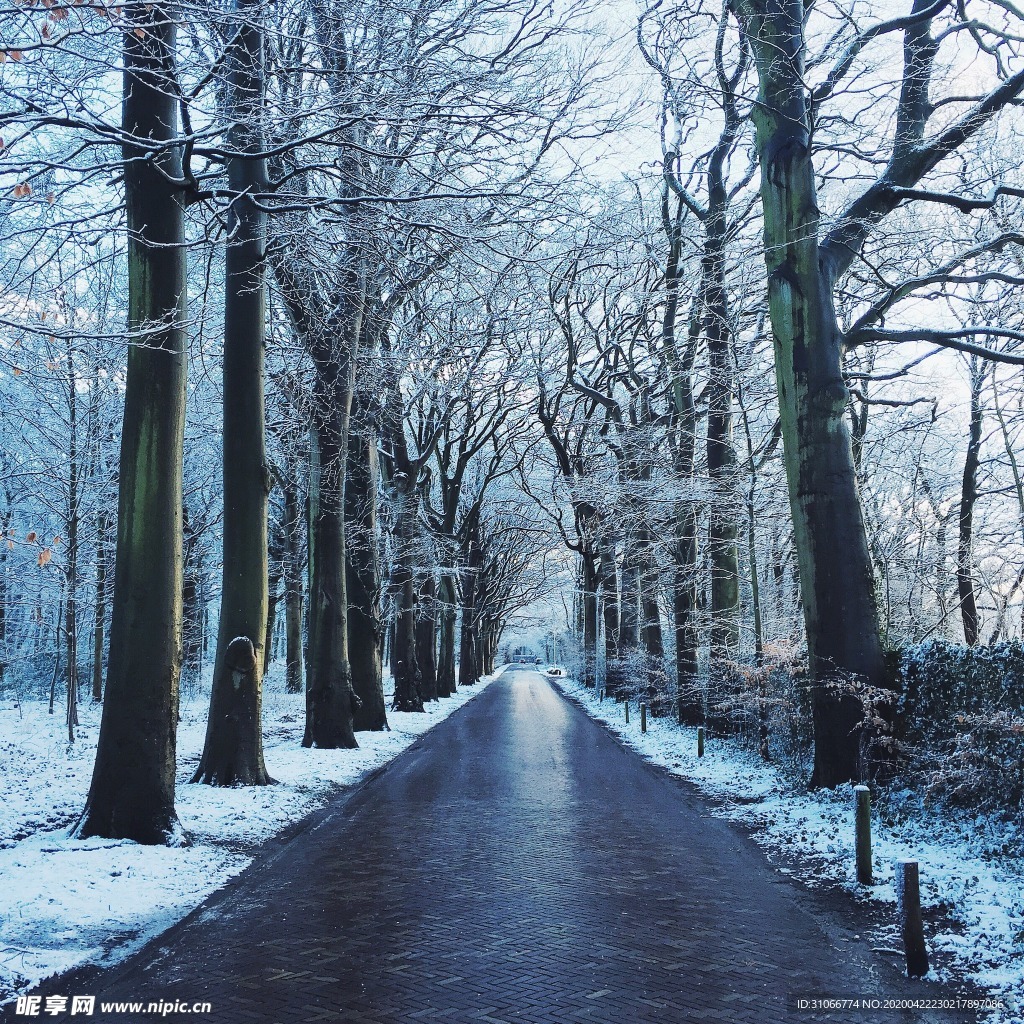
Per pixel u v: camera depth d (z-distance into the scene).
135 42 10.70
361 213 14.02
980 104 13.48
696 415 26.42
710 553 23.03
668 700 28.44
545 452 44.41
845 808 12.27
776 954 6.85
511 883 9.06
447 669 49.66
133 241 11.00
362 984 6.18
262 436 15.46
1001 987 6.07
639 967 6.54
